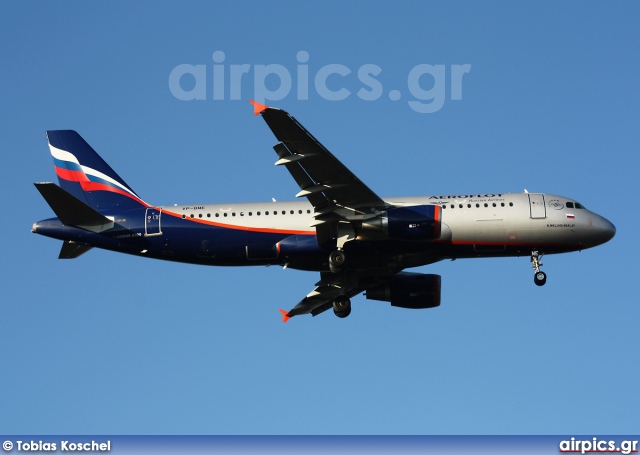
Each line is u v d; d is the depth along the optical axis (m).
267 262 135.12
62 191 128.25
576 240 133.00
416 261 134.12
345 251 131.62
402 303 142.50
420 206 128.88
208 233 133.75
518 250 133.38
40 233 135.38
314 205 127.88
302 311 145.25
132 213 136.00
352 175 122.44
